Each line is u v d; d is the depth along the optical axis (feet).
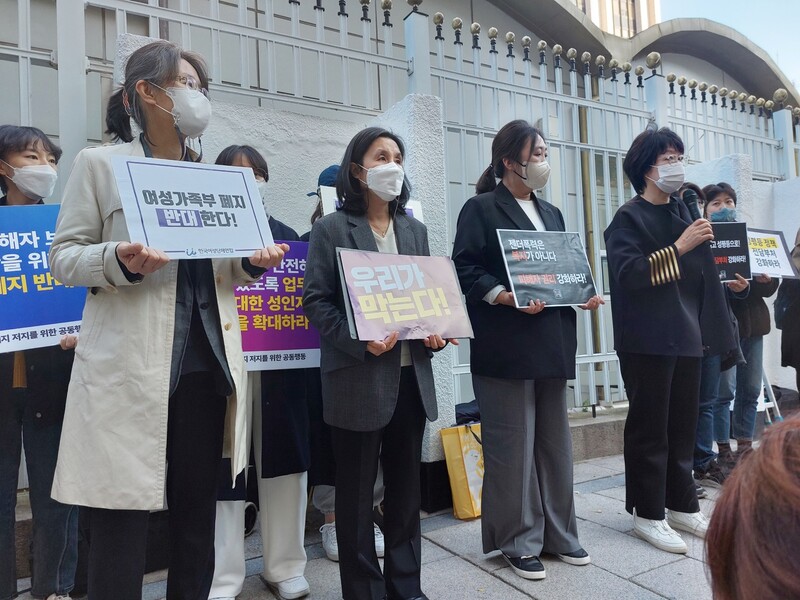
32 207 6.99
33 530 7.06
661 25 23.59
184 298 5.04
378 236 6.92
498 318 7.82
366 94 11.72
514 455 7.82
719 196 12.68
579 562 7.89
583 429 13.39
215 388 5.26
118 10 9.39
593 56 22.22
